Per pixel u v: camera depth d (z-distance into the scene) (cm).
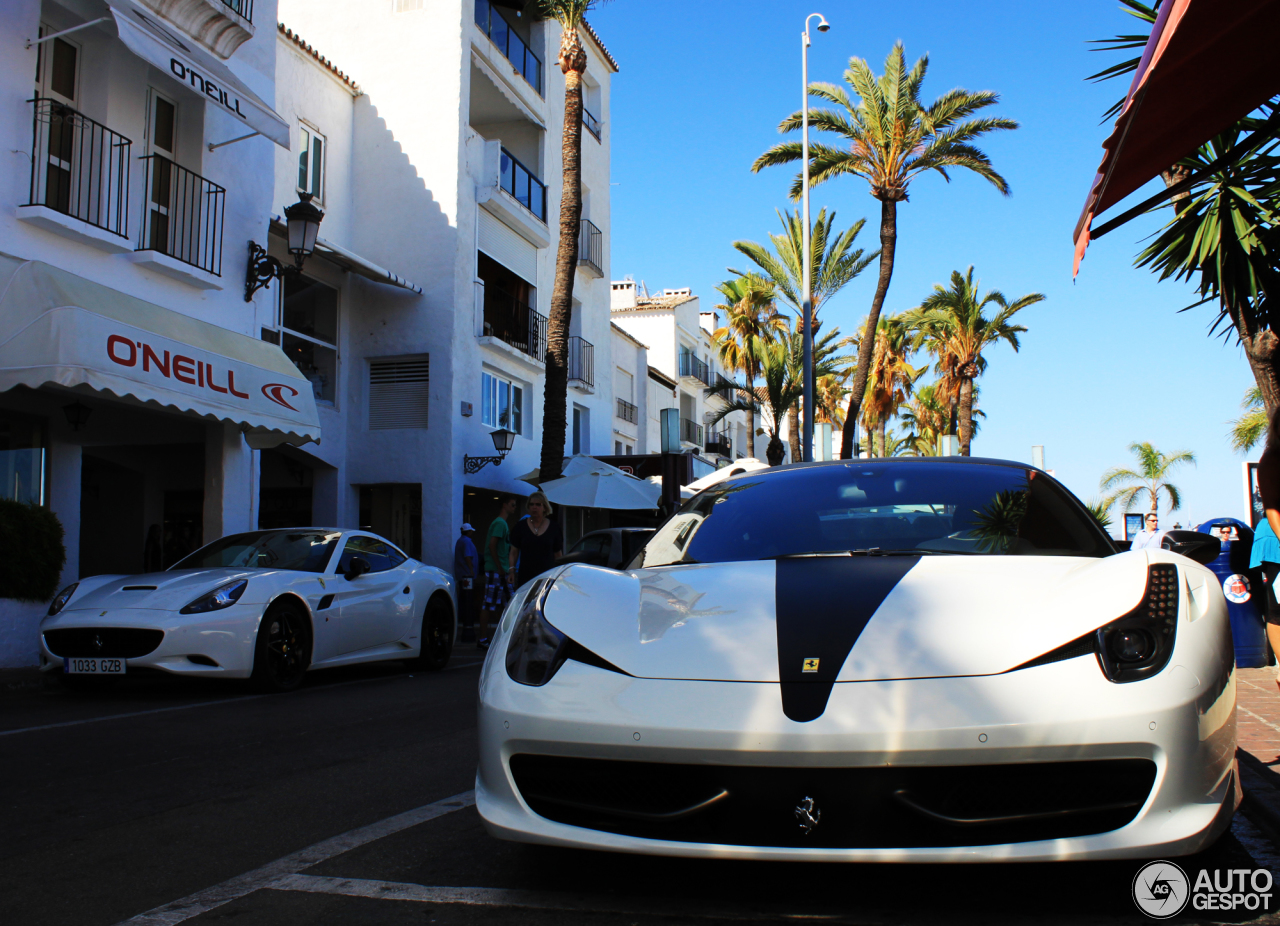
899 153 2255
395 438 1797
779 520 356
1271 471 391
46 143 970
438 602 966
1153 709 224
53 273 902
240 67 1234
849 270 2648
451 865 292
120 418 1137
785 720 227
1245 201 604
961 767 223
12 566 879
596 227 2547
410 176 1853
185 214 1144
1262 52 314
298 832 340
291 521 1819
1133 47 499
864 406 4072
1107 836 222
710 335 4334
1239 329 647
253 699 714
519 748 252
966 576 279
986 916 240
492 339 1894
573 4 1706
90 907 264
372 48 1906
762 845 227
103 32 1044
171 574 771
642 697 241
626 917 242
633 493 1695
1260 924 234
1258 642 837
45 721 605
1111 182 395
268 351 1162
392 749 504
